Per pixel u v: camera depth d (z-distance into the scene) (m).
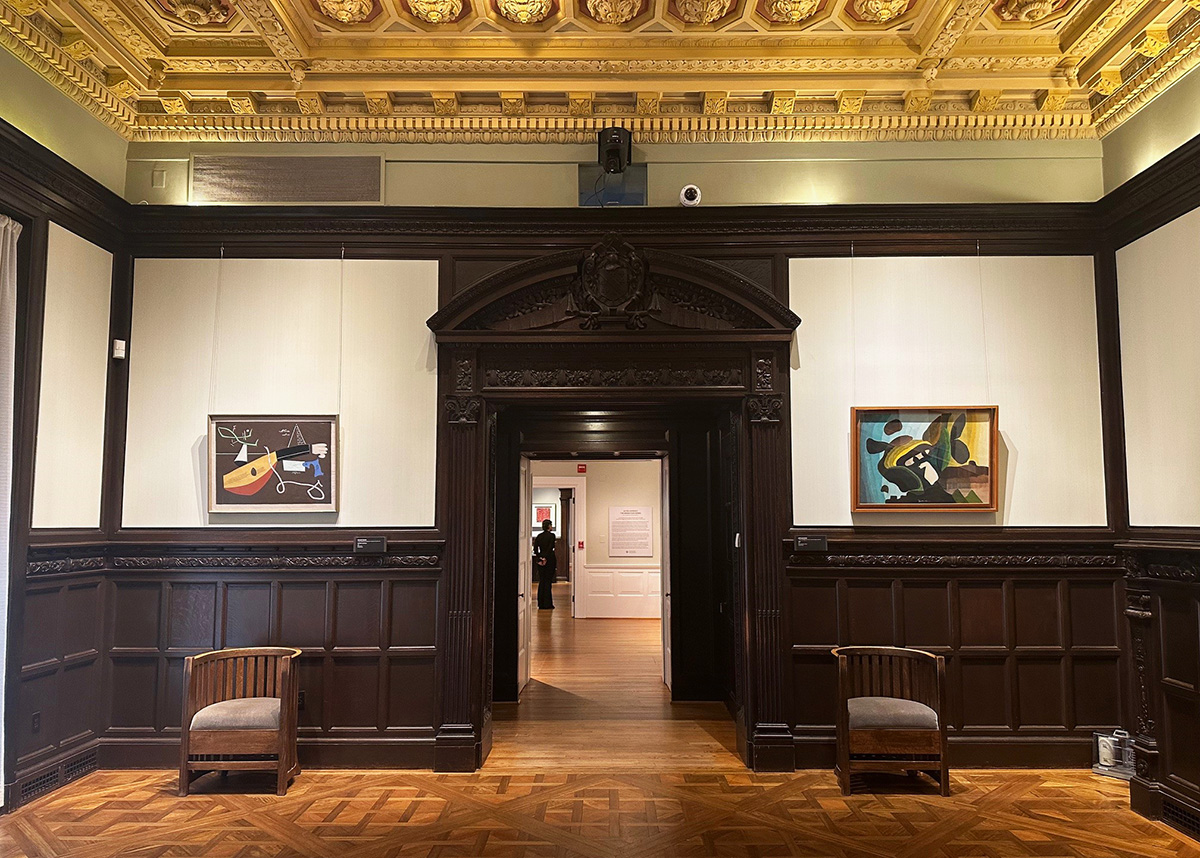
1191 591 4.04
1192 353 4.45
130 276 5.27
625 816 4.15
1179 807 3.99
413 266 5.30
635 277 5.19
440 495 5.16
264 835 3.89
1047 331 5.23
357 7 4.38
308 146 5.42
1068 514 5.13
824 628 5.07
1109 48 4.63
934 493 5.11
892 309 5.25
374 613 5.09
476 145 5.41
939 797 4.44
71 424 4.75
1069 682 5.01
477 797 4.45
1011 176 5.35
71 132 4.82
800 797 4.44
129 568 5.07
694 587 7.01
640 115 5.30
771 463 5.12
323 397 5.23
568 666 8.47
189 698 4.54
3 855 3.65
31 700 4.41
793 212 5.23
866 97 5.22
